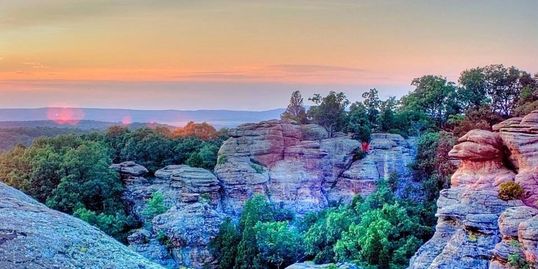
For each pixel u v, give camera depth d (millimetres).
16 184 93562
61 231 23266
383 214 71000
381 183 90688
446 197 60844
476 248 48406
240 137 101000
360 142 107562
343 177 96500
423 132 111812
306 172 97188
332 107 118062
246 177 93500
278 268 71000
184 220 75062
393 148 98625
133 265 22281
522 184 55844
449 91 125562
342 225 71312
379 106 122562
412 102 126750
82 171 94000
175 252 72812
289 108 132125
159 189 93250
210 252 73625
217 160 101250
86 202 92938
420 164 94312
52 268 19516
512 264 41969
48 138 118125
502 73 126812
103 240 24141
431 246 55812
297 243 73375
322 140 102125
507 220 44906
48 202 88125
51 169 93875
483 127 101625
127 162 104375
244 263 68938
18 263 19125
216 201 90438
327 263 67562
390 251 64188
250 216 77562
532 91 117312
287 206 93250
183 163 110062
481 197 55312
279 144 100188
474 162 62844
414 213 78188
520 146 60031
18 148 112375
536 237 40781
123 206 95125
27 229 22156
